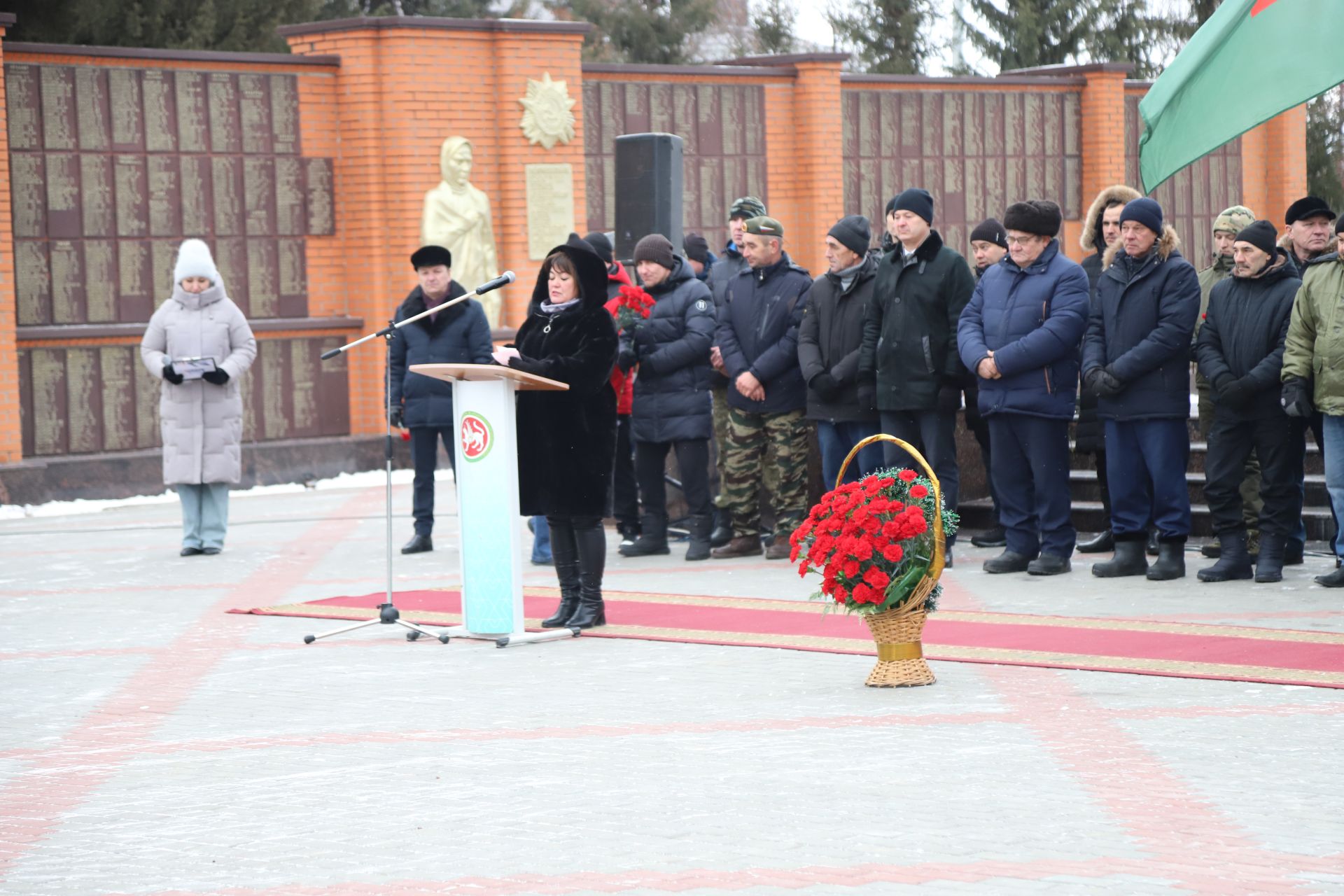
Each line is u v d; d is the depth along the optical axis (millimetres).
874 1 31766
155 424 16531
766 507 12742
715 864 4863
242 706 7289
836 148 21016
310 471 17328
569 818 5387
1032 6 30531
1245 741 6098
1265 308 9547
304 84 17453
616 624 9016
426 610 9625
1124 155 23328
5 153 15117
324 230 17625
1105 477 11414
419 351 12148
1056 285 10016
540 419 8734
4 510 15109
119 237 16297
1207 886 4562
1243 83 9055
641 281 11477
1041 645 7980
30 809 5746
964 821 5219
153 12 21094
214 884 4863
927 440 10484
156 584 10922
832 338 10805
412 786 5844
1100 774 5727
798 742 6293
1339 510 9328
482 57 18000
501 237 18234
